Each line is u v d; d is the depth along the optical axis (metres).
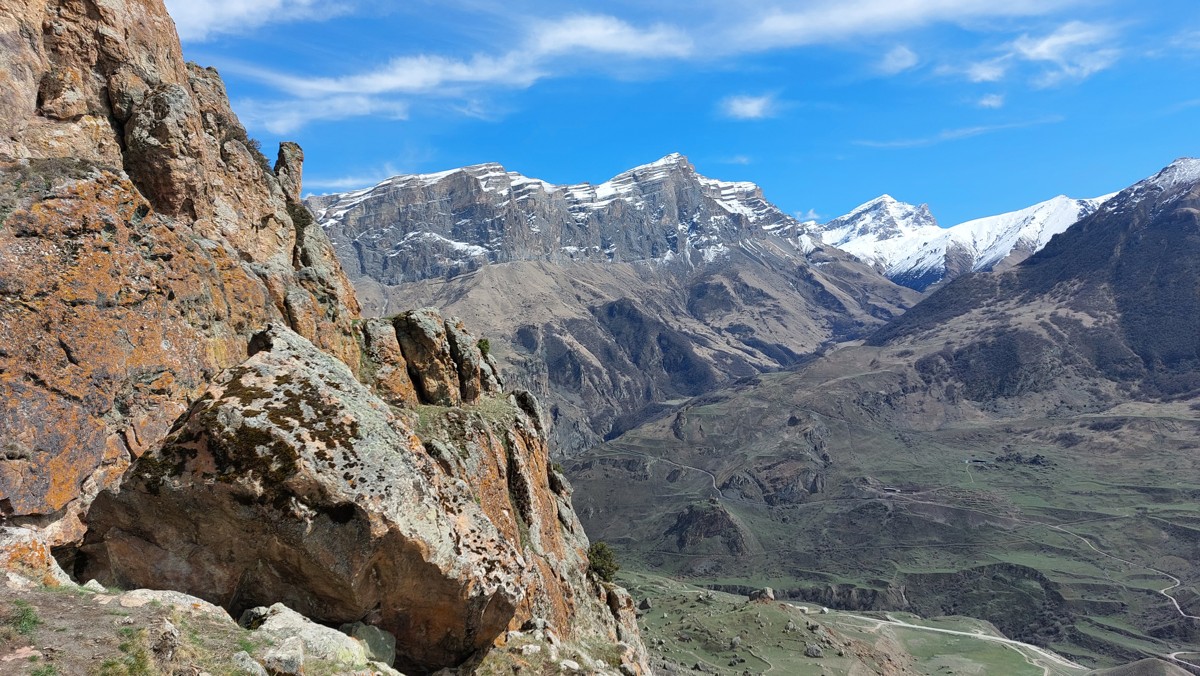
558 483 73.12
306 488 25.16
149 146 41.34
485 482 49.22
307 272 54.28
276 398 26.98
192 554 25.25
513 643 34.38
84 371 28.06
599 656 50.94
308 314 48.66
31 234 27.98
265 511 24.73
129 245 31.94
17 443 25.11
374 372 54.59
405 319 59.84
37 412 26.02
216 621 22.47
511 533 50.22
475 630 29.86
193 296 35.78
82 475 27.22
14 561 21.23
